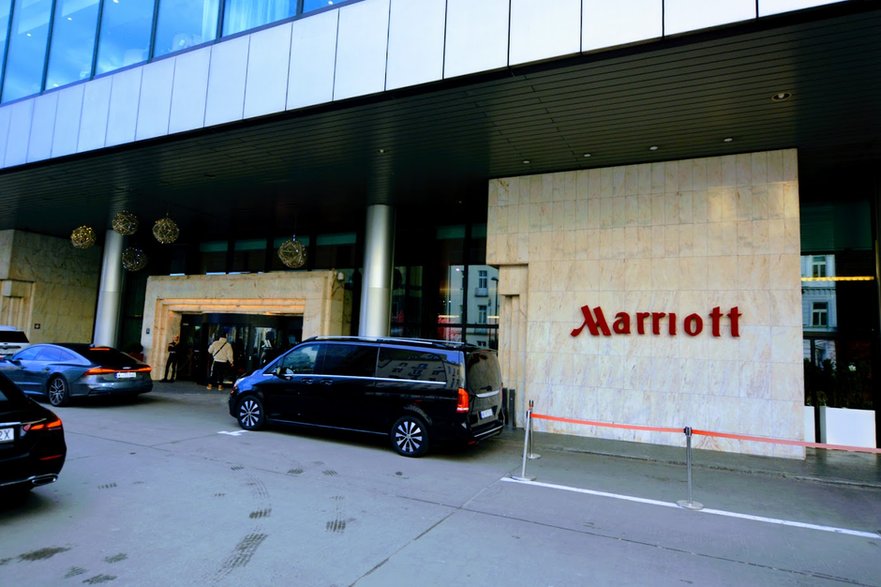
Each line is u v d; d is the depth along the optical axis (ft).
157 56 34.17
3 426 15.11
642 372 31.86
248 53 30.35
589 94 25.17
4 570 12.36
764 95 24.44
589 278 33.99
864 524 18.29
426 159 34.86
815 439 32.01
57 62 39.24
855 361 34.53
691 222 31.89
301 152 34.42
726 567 14.24
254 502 17.87
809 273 37.06
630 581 13.08
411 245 50.96
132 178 41.16
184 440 27.09
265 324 52.47
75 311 69.97
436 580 12.64
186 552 13.71
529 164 34.81
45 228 62.69
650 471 25.13
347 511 17.38
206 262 63.62
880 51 20.70
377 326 44.83
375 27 26.78
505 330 37.40
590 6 22.15
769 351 29.19
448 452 27.32
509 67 23.48
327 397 28.07
